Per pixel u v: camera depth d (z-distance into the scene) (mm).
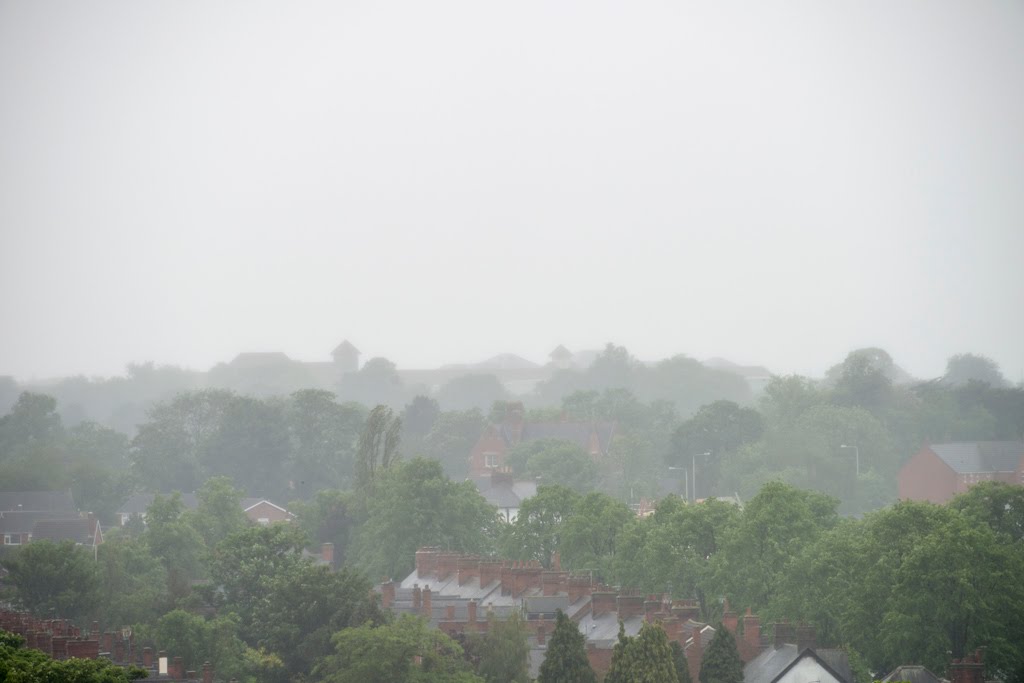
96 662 101500
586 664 132750
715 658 127375
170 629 148000
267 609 161500
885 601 143875
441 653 146750
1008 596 140250
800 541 159875
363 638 143125
